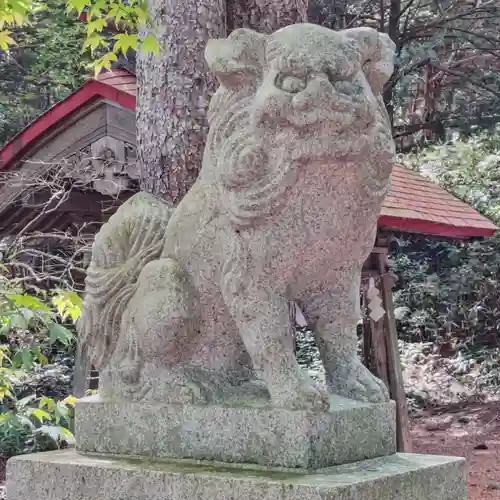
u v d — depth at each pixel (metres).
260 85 1.86
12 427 4.67
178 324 2.03
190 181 3.06
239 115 1.89
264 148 1.83
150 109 3.14
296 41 1.79
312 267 1.94
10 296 3.37
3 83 8.91
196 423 1.97
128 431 2.09
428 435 6.59
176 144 3.06
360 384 2.05
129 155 4.54
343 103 1.72
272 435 1.84
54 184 4.54
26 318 3.35
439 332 8.64
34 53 8.75
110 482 1.94
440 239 5.55
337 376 2.08
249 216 1.85
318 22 7.77
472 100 8.09
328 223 1.87
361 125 1.76
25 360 3.63
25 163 4.81
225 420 1.92
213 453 1.93
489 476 5.32
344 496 1.65
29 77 8.38
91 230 5.27
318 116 1.72
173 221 2.12
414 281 8.37
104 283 2.21
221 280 1.98
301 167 1.79
